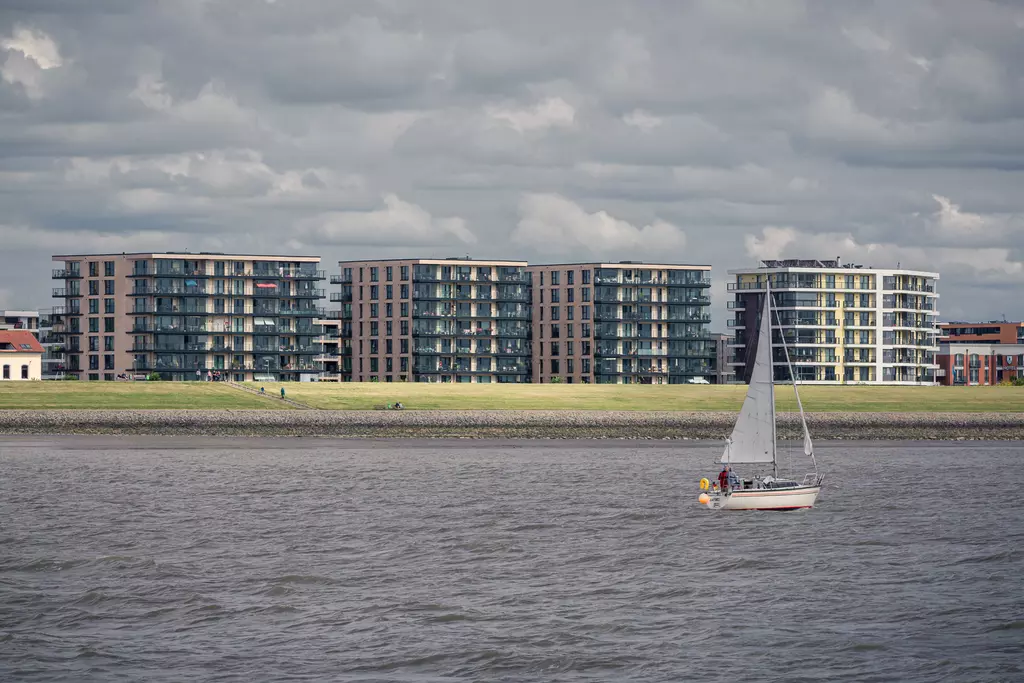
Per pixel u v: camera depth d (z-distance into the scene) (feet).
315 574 377.91
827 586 366.22
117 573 376.48
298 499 560.20
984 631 312.91
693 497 572.92
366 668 279.69
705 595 353.51
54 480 622.95
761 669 280.31
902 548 432.25
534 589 360.07
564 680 272.72
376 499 562.66
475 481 643.86
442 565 396.37
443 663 283.79
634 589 361.10
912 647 297.94
